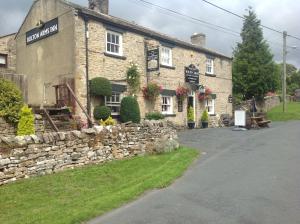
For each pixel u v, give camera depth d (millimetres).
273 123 24969
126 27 18234
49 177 9352
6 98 12336
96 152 11109
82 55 16094
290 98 46500
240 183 8422
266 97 34438
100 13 18125
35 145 9430
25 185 8648
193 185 8453
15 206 7309
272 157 11406
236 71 33000
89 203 7129
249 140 15672
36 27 18234
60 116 14359
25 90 14070
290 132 17844
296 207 6625
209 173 9602
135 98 17594
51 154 9797
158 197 7574
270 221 6016
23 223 6203
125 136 12172
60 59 16688
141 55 19219
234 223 5984
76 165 10461
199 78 24000
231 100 27938
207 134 18734
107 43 17500
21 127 12289
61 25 16672
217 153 12719
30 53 18766
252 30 33000
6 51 20188
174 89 21625
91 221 6316
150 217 6391
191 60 23281
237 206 6812
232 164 10625
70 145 10336
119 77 17828
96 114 16031
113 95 17547
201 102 24172
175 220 6211
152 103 19828
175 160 11227
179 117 22000
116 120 17359
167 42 21141
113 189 8305
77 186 8695
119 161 11492
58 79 16766
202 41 27609
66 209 6863
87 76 16188
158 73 20234
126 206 7070
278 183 8258
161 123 14094
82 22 16219
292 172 9234
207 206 6891
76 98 14820
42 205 7312
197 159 11766
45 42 17703
